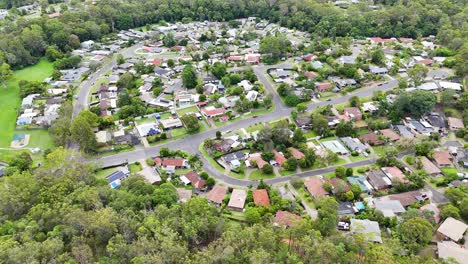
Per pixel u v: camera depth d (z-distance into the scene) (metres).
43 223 76.75
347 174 105.81
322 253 68.44
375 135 123.56
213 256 67.38
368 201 97.38
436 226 87.62
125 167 111.69
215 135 127.44
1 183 93.50
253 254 66.38
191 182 105.06
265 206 94.00
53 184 88.44
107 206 82.75
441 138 123.88
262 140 119.56
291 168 109.56
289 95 146.38
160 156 116.44
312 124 129.88
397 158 114.62
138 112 138.88
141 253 68.31
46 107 144.88
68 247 71.56
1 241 69.00
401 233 81.81
